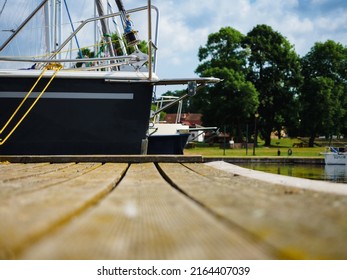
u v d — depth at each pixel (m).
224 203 2.00
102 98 11.59
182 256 1.05
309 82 60.94
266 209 1.80
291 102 59.50
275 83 59.53
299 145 62.19
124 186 3.07
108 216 1.62
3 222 1.39
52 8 15.49
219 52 56.66
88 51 25.61
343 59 64.12
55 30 15.76
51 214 1.57
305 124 61.22
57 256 1.01
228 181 3.34
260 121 60.22
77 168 5.50
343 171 27.91
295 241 1.16
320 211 1.73
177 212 1.77
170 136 16.83
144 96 11.75
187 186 2.92
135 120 11.78
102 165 6.28
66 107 11.51
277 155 40.69
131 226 1.44
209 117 55.31
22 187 2.82
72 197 2.16
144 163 6.75
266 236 1.23
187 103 119.75
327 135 66.50
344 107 64.06
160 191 2.69
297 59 61.19
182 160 6.88
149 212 1.76
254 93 52.78
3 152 11.50
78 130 11.61
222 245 1.15
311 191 2.54
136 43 12.96
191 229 1.39
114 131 11.73
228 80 52.72
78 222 1.47
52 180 3.52
